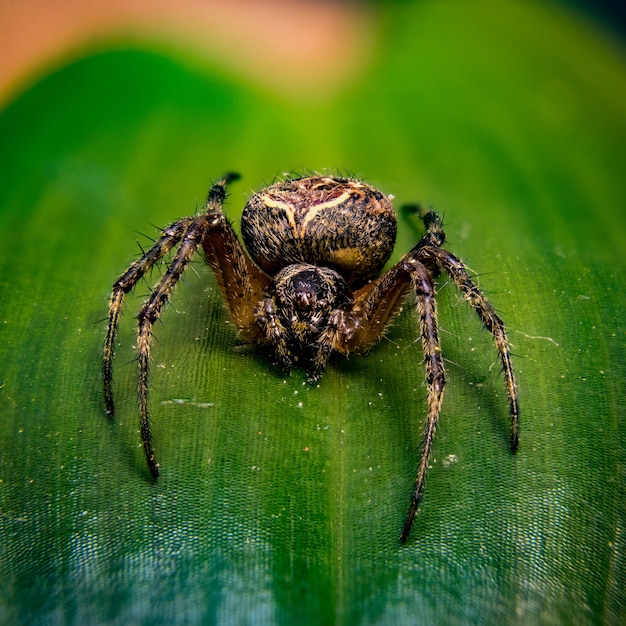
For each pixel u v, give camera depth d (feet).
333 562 0.20
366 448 0.21
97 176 0.24
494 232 0.24
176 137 0.25
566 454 0.21
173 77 0.26
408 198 0.24
